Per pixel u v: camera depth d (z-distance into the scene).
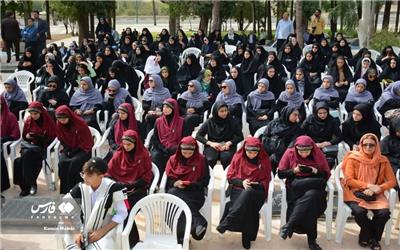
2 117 5.43
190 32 22.45
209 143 5.45
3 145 5.33
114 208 3.55
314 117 5.50
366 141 4.40
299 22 13.34
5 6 14.93
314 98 7.22
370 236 4.27
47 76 8.30
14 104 6.75
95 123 6.58
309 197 4.16
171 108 5.44
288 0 19.75
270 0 19.84
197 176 4.44
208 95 7.55
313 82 8.31
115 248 3.58
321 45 11.23
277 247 4.30
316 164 4.41
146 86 8.43
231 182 4.42
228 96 6.80
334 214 4.77
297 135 5.48
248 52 9.41
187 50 12.03
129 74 8.29
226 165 5.32
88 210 3.52
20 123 6.69
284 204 4.43
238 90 8.03
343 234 4.40
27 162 5.13
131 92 8.31
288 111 5.42
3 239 4.31
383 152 5.05
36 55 10.59
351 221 4.77
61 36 23.16
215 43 12.33
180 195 4.30
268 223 4.34
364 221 4.20
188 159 4.45
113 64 8.06
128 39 12.78
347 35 17.81
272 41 17.41
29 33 11.75
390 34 14.32
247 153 4.35
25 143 5.28
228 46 12.48
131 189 4.39
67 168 5.07
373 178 4.38
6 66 11.86
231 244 4.34
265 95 6.89
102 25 15.73
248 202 4.11
